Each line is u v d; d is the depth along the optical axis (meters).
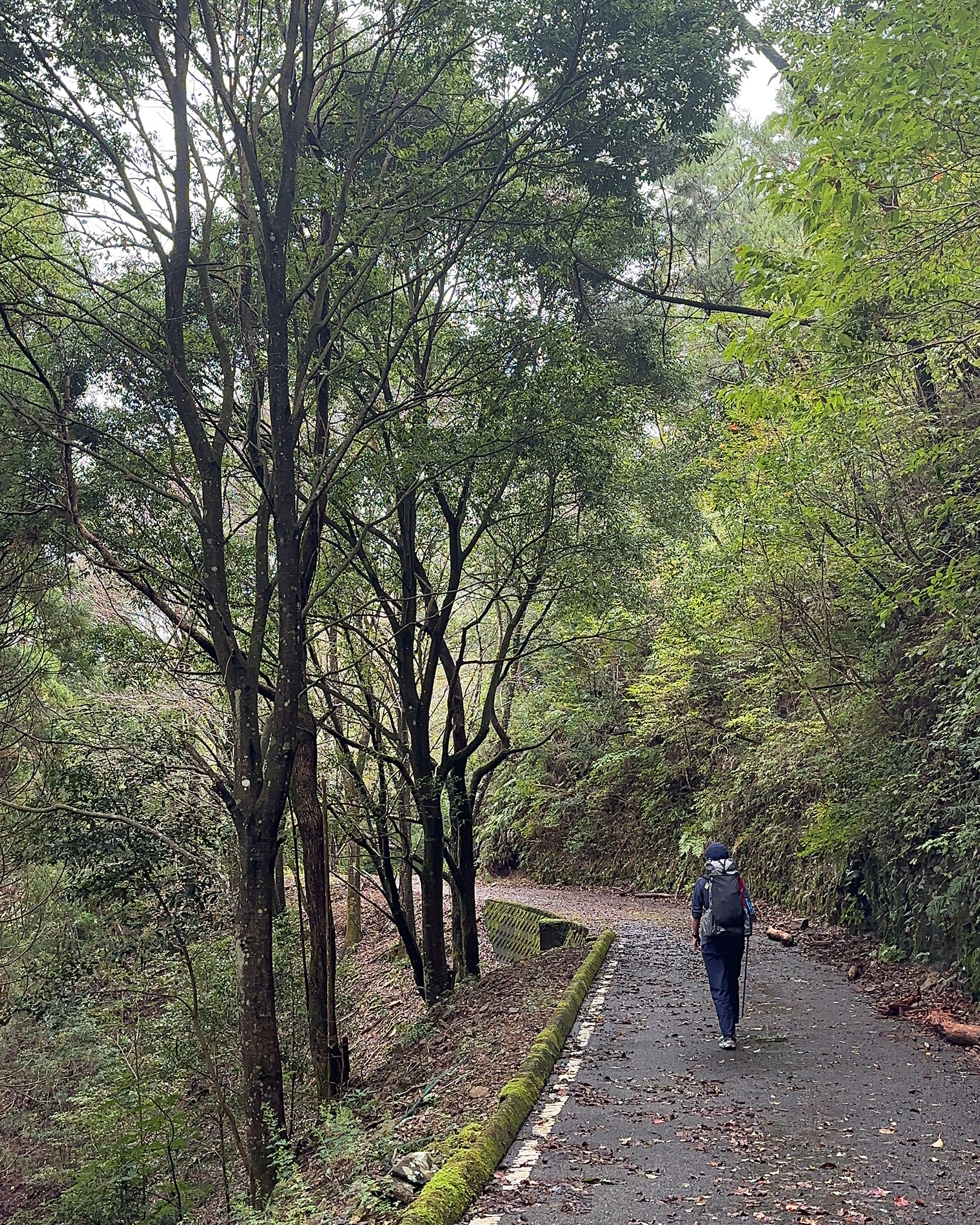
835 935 13.95
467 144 10.14
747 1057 7.98
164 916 11.68
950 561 10.88
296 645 9.08
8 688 14.45
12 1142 16.41
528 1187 5.31
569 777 28.30
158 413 11.08
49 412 9.62
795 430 10.66
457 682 14.18
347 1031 16.50
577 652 22.33
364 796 14.19
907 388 12.50
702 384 16.94
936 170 7.31
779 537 13.65
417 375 12.54
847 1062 7.66
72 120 8.98
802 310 7.73
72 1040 16.39
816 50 7.91
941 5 6.09
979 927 9.50
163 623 13.05
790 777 17.11
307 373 9.66
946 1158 5.45
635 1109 6.70
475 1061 8.80
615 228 12.24
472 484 12.69
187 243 9.16
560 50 9.59
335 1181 6.87
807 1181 5.22
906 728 12.54
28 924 16.36
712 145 10.70
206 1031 12.82
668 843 24.02
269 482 9.62
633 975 12.31
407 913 18.48
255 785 8.92
